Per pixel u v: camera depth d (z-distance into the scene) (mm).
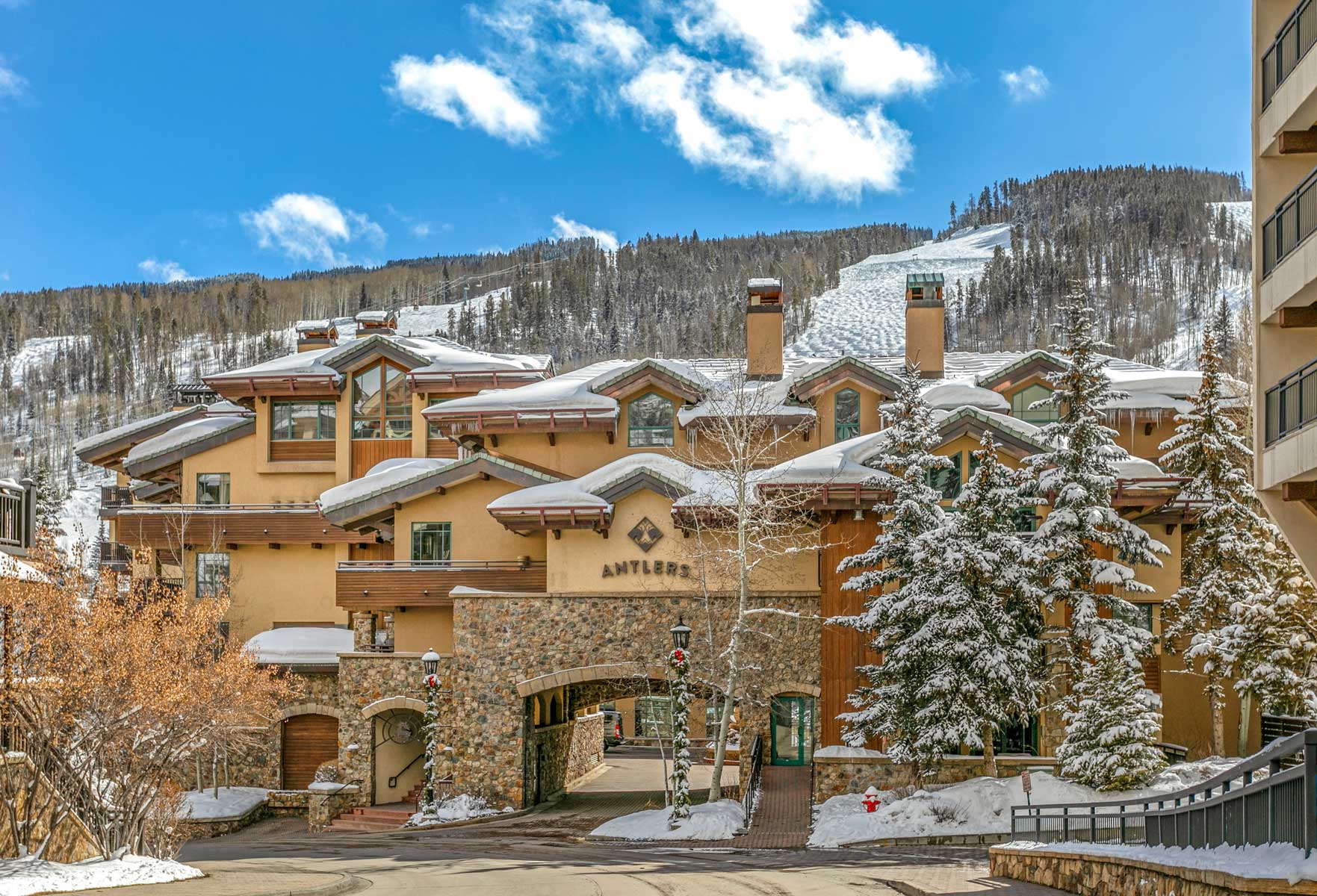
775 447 42031
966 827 29016
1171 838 16875
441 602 39719
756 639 36312
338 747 39844
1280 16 21062
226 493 47938
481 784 36750
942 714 30250
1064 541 30953
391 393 47125
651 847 29094
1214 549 34844
